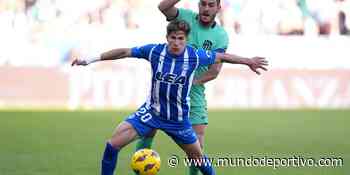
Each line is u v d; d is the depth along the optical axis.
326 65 61.00
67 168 28.41
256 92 60.03
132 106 58.28
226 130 44.69
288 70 60.56
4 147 34.91
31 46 58.56
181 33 20.83
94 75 58.00
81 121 48.44
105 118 50.56
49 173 27.16
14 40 58.38
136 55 21.42
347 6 65.88
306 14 65.62
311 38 61.09
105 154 21.70
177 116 21.59
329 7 65.69
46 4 61.00
